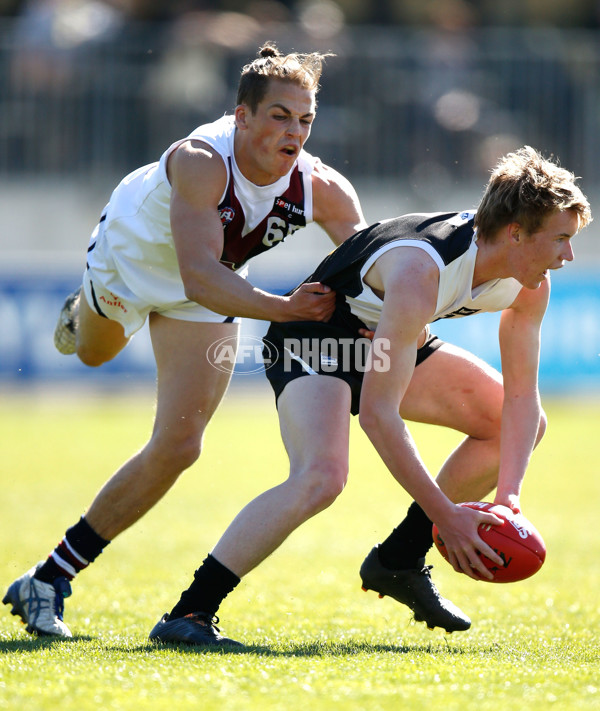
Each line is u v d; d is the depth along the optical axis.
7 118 40.84
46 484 24.73
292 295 11.45
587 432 34.06
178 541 19.16
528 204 10.23
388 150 41.25
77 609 13.59
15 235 41.50
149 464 12.50
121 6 46.50
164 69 40.69
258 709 7.97
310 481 10.66
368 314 11.41
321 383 11.30
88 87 40.53
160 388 12.66
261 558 10.83
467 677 9.16
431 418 12.27
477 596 14.84
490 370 12.32
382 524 21.20
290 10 50.19
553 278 38.28
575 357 38.59
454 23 48.06
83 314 14.05
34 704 8.12
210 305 11.34
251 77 11.66
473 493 12.38
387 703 8.17
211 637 10.74
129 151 40.97
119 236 12.91
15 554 17.47
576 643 11.37
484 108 41.31
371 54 40.97
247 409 39.06
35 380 38.19
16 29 45.94
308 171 12.83
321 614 13.38
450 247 10.61
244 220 12.25
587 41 48.56
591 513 22.08
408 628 12.56
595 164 41.22
